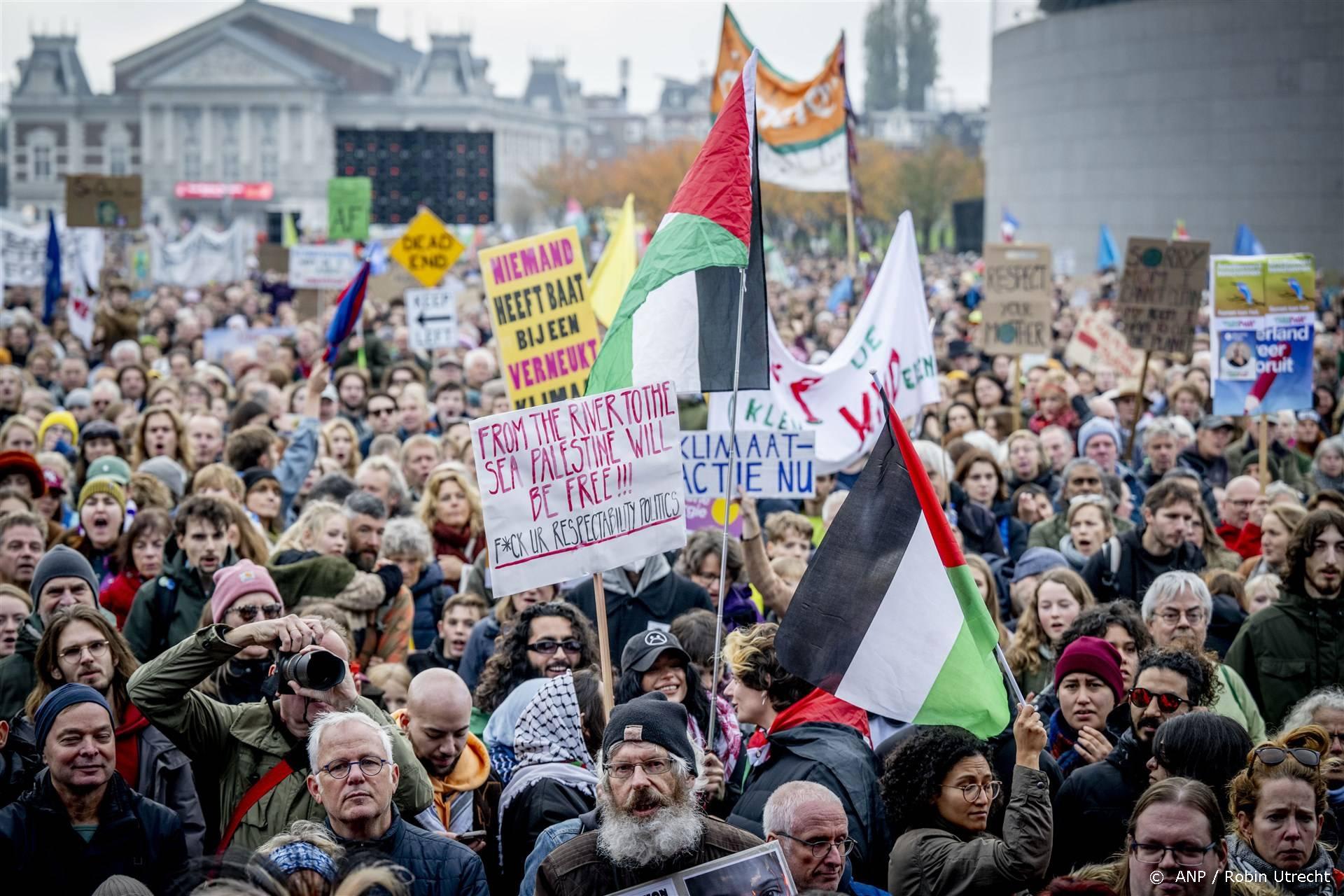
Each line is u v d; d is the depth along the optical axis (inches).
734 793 231.8
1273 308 416.5
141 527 304.7
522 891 185.9
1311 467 484.1
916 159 3435.0
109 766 187.5
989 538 383.6
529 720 215.5
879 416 351.3
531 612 249.3
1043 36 2154.3
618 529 221.3
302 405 564.1
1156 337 530.6
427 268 778.8
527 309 378.0
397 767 188.2
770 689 219.6
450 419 546.0
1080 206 2101.4
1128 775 211.5
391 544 320.2
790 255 3358.8
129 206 874.1
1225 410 418.9
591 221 3705.7
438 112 5792.3
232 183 5187.0
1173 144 1972.2
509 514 218.2
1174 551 328.2
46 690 214.5
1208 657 251.9
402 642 303.6
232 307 1140.5
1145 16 1989.4
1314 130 1863.9
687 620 253.9
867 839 202.1
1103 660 226.5
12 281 989.2
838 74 555.8
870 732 230.8
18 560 292.8
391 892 153.3
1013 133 2249.0
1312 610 276.4
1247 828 182.7
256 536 303.1
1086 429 449.7
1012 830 179.0
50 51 5649.6
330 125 5610.2
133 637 278.1
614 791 167.6
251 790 195.8
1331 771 208.1
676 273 229.8
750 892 165.9
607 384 234.7
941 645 199.2
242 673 221.0
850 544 203.6
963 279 1296.8
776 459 323.6
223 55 5383.9
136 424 438.0
